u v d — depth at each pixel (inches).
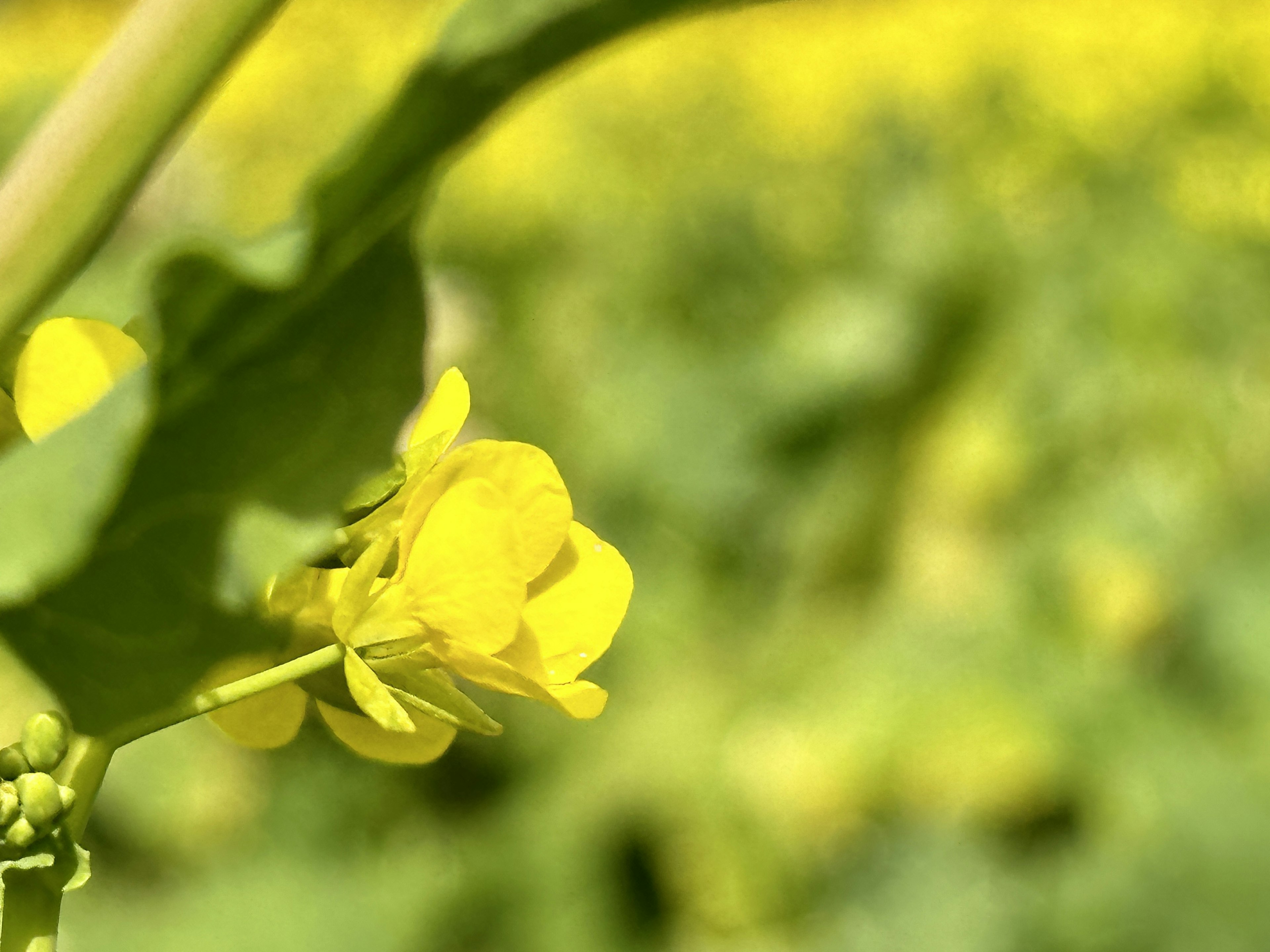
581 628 7.7
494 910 33.5
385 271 7.2
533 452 7.6
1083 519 39.2
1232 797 30.6
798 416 45.1
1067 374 44.6
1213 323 48.7
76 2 87.0
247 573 7.2
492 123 7.1
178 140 7.3
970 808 32.0
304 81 77.0
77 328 7.5
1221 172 57.5
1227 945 28.7
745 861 33.0
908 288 48.0
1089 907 29.7
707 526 44.7
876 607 39.6
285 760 36.1
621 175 72.5
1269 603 34.7
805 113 78.3
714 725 35.4
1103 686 33.2
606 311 57.1
